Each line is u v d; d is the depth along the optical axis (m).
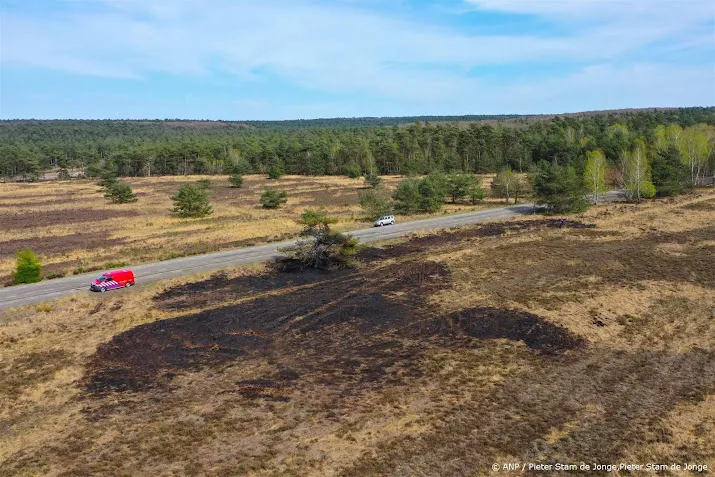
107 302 45.03
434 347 34.50
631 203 92.25
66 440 24.77
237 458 22.94
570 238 64.88
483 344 34.72
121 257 62.25
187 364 32.94
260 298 45.31
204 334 37.59
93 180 175.88
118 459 23.05
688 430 24.44
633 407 26.56
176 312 42.31
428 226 77.12
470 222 79.81
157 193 133.25
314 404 27.48
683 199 92.56
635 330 36.31
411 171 146.00
